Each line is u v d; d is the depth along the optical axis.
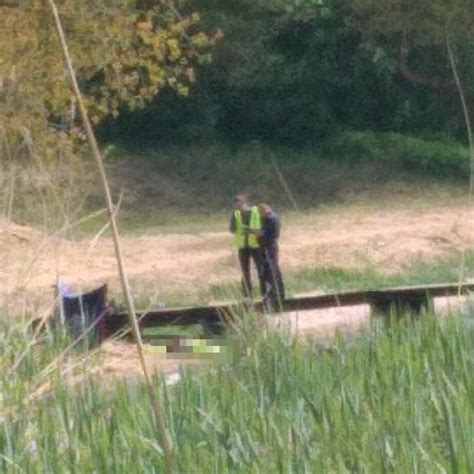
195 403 22.11
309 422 20.86
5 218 24.81
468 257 59.69
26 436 20.61
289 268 62.25
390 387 22.34
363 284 55.22
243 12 93.38
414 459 18.58
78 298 29.59
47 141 36.69
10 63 37.91
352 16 93.62
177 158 89.94
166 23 51.56
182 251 67.69
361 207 84.88
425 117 99.12
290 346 25.25
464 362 23.47
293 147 95.69
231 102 96.00
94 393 22.41
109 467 19.03
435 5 86.94
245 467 18.86
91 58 45.28
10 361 22.61
